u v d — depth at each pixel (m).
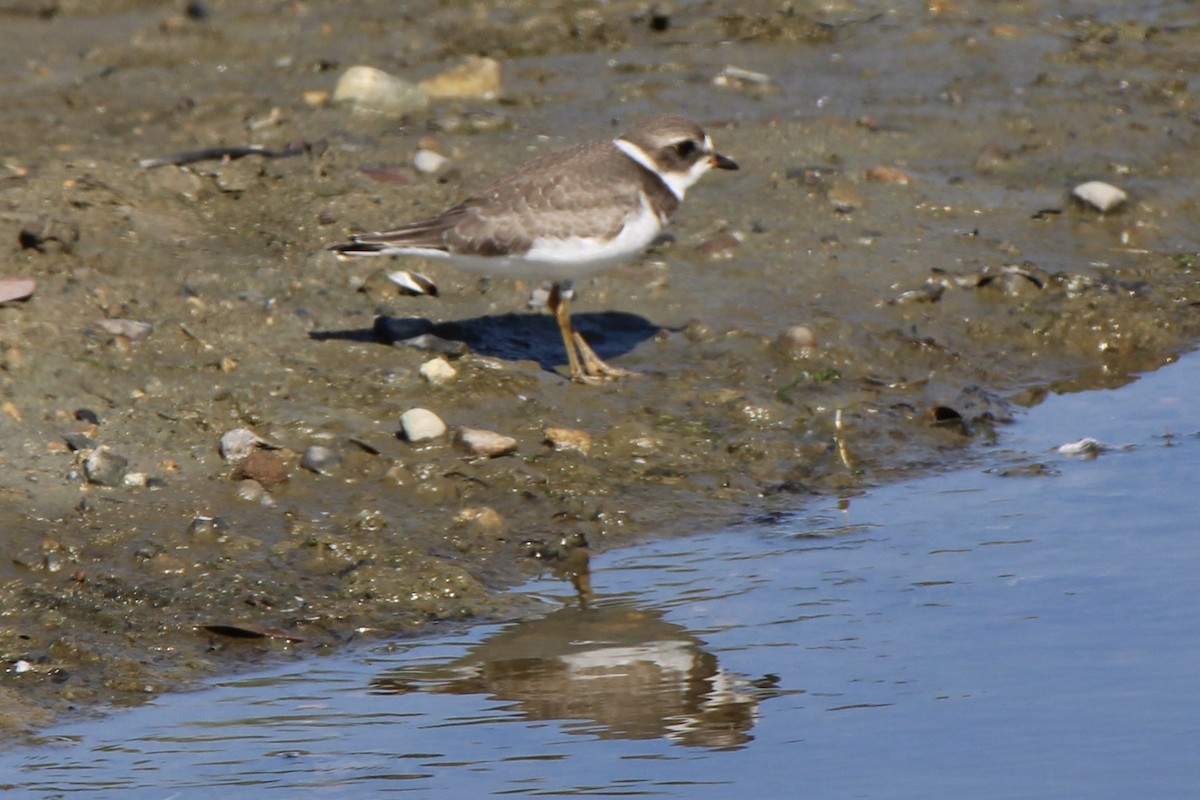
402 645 9.79
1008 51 21.08
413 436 12.12
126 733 8.76
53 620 9.89
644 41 21.81
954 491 11.98
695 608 10.23
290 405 12.48
